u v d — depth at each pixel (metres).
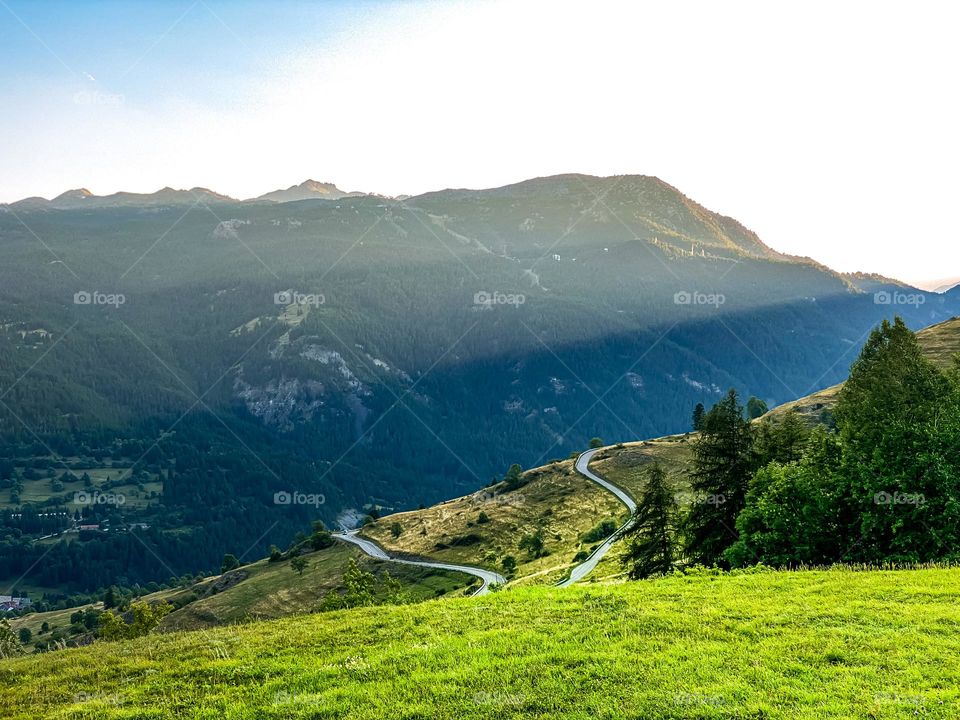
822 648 19.66
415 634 24.47
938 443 34.38
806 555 35.81
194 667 22.83
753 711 16.38
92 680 22.53
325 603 79.94
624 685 18.44
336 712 18.64
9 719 19.72
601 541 121.94
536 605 26.69
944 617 21.23
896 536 33.72
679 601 25.38
